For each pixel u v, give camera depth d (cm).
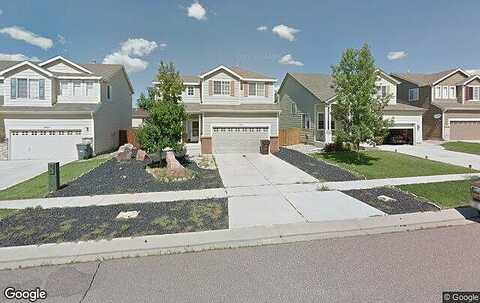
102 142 2186
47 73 1980
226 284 419
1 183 1206
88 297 393
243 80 2331
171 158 1389
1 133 1939
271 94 2403
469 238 578
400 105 2511
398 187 1027
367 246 547
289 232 625
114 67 2588
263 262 489
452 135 2759
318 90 2489
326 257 503
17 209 823
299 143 2550
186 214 756
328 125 2197
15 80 1942
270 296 386
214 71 2273
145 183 1132
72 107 2014
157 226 670
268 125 2148
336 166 1480
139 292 403
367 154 1858
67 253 536
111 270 471
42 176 1334
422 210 762
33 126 1930
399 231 625
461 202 830
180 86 1476
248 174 1307
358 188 1026
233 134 2112
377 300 371
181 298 386
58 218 731
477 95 2898
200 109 2083
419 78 3158
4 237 610
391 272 443
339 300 373
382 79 2514
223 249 548
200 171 1383
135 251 543
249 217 727
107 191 1019
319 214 744
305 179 1191
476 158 1703
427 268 453
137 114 3856
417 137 2466
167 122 1387
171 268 475
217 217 730
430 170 1347
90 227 666
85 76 2114
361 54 1477
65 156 1967
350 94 1483
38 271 473
